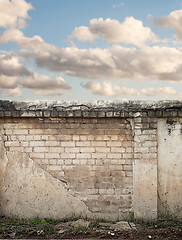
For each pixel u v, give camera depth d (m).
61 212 6.01
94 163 6.02
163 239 5.13
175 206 6.03
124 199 6.00
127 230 5.43
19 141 6.04
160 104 5.87
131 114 5.86
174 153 6.03
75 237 5.20
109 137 6.00
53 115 5.88
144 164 5.91
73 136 6.02
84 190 6.02
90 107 5.90
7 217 6.00
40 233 5.28
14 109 5.89
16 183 6.04
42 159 6.04
